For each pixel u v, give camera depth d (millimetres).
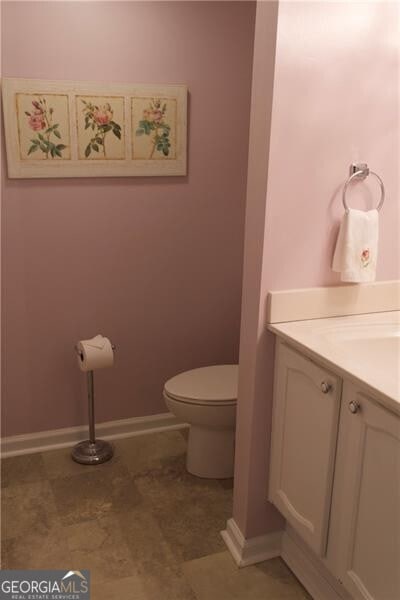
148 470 2367
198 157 2459
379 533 1300
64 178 2258
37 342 2393
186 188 2475
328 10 1499
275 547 1880
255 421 1744
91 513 2074
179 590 1723
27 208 2236
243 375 1778
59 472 2336
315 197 1637
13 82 2092
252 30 2406
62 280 2365
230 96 2439
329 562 1534
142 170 2363
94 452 2430
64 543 1913
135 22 2207
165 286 2553
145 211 2428
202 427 2246
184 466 2402
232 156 2518
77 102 2193
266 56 1516
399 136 1703
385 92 1644
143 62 2258
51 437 2510
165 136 2361
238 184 2562
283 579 1784
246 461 1791
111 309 2482
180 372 2697
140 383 2629
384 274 1817
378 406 1263
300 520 1622
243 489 1828
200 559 1858
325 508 1502
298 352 1568
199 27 2312
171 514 2080
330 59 1541
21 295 2314
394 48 1615
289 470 1673
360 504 1369
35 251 2293
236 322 2744
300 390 1579
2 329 2320
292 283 1681
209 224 2557
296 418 1611
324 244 1693
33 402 2453
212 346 2729
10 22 2039
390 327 1690
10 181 2184
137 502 2148
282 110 1522
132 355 2576
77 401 2527
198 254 2574
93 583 1740
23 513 2066
